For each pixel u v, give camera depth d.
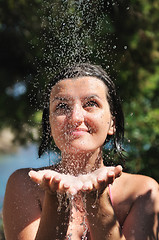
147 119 3.93
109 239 1.37
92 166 1.67
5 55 4.98
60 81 1.64
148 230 1.58
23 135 4.68
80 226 1.64
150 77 4.32
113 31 3.94
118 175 1.27
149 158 3.28
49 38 3.93
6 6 4.59
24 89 4.52
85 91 1.62
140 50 4.23
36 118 3.85
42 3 4.07
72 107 1.61
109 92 1.70
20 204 1.70
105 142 1.92
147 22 4.25
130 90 4.14
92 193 1.31
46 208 1.32
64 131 1.60
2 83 4.99
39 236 1.35
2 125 4.80
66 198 1.31
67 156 1.65
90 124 1.59
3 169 9.16
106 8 3.87
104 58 3.88
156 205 1.64
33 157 2.26
